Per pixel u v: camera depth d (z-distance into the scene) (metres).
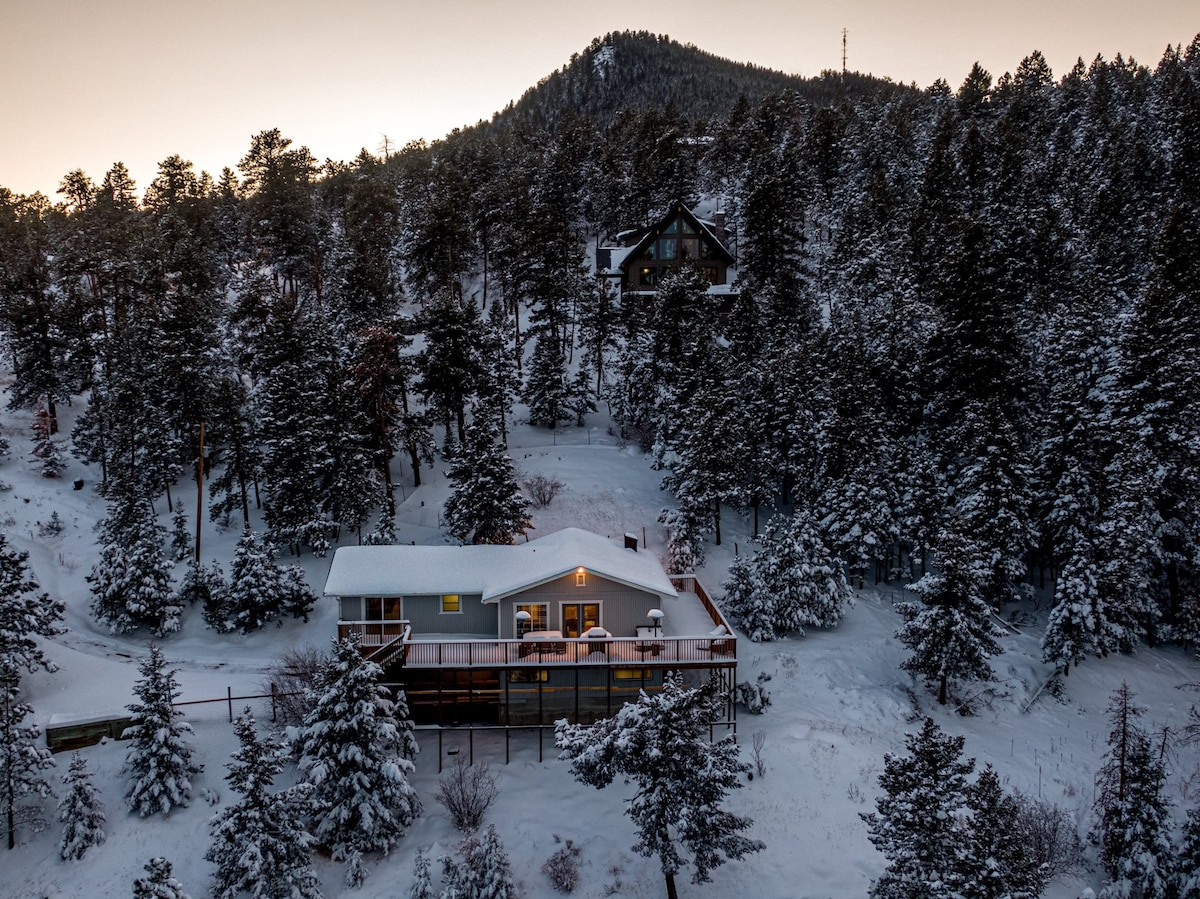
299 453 39.97
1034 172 71.88
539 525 41.78
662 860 20.39
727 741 21.17
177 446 45.81
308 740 22.83
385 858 22.59
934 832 17.02
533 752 27.19
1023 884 16.33
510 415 58.38
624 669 28.33
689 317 49.66
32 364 52.34
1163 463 35.97
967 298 41.69
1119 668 34.34
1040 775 26.55
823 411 43.12
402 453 50.62
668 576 32.38
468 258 76.06
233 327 59.22
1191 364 36.50
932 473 39.03
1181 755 28.44
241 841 20.16
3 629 26.56
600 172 89.31
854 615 36.53
